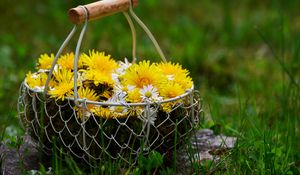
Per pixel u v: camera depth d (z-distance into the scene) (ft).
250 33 7.43
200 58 6.44
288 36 7.15
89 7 3.80
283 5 7.99
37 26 7.63
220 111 5.31
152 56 6.44
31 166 4.06
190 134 4.01
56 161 3.84
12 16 7.90
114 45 6.56
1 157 4.12
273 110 5.04
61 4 8.02
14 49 6.77
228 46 7.14
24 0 8.35
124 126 3.80
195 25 7.95
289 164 4.12
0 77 5.93
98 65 3.94
